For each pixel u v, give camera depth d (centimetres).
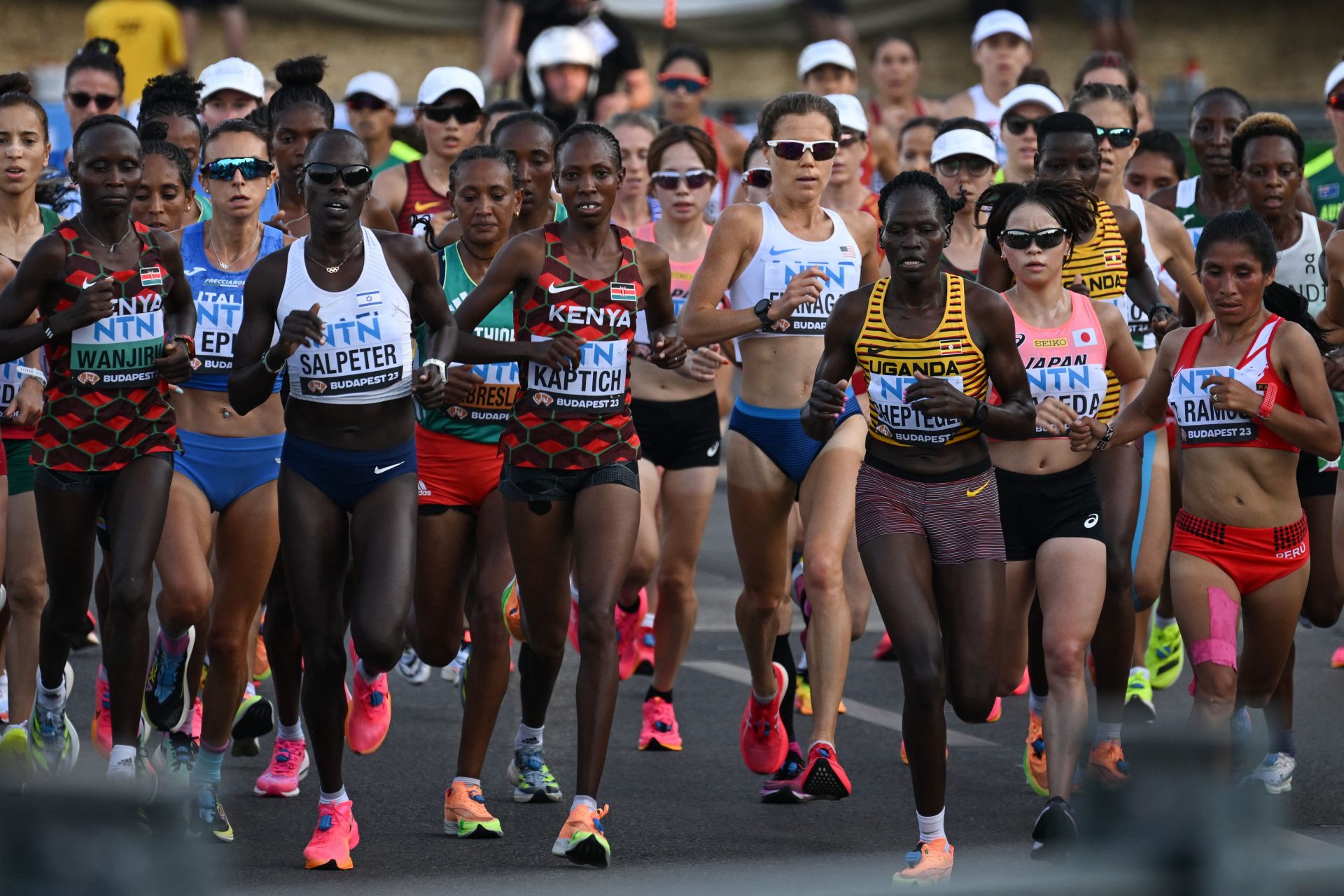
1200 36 8300
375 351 1930
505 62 4684
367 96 3612
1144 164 3491
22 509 2277
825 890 1155
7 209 2392
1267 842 1075
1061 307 2244
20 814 914
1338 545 2405
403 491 1950
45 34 6950
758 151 2906
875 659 3250
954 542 1920
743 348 2402
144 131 2773
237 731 2448
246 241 2233
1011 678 2288
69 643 2108
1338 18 8231
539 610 2073
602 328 2027
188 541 2098
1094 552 2092
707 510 2650
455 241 2428
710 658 3228
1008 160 3369
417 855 1972
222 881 1805
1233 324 2156
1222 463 2148
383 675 2403
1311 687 2948
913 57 4447
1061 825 1927
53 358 2008
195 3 4912
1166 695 2966
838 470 2303
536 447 2014
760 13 6712
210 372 2175
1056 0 7844
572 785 2339
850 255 2392
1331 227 2959
